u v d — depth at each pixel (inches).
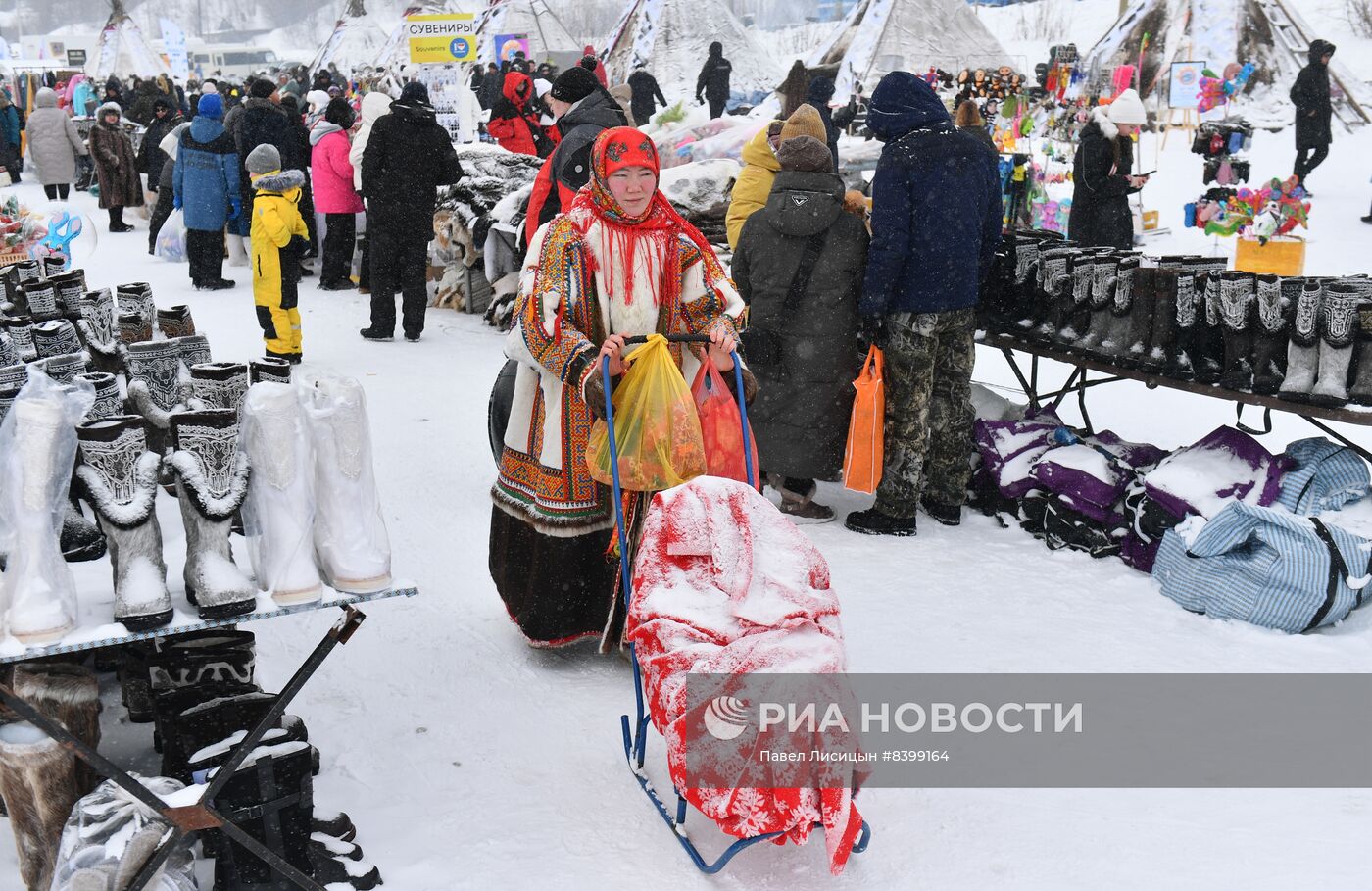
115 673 142.2
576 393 146.4
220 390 112.3
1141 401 288.0
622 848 117.6
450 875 112.7
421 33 652.7
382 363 326.0
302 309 404.8
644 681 129.9
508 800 125.8
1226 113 761.0
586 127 242.5
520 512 153.9
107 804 99.3
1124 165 345.1
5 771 102.8
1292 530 165.9
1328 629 167.0
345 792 126.3
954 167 190.2
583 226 143.7
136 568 98.7
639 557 118.9
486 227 374.6
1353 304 169.2
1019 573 187.9
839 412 204.1
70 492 111.1
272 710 97.5
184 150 427.5
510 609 158.7
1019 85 611.8
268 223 308.3
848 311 200.5
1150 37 834.8
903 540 203.5
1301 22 837.8
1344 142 737.0
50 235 275.1
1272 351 178.9
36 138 671.1
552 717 143.8
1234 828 121.2
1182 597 175.2
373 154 338.3
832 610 111.7
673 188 331.9
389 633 167.0
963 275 194.4
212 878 109.0
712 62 786.2
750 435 137.9
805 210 195.2
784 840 107.7
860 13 902.4
